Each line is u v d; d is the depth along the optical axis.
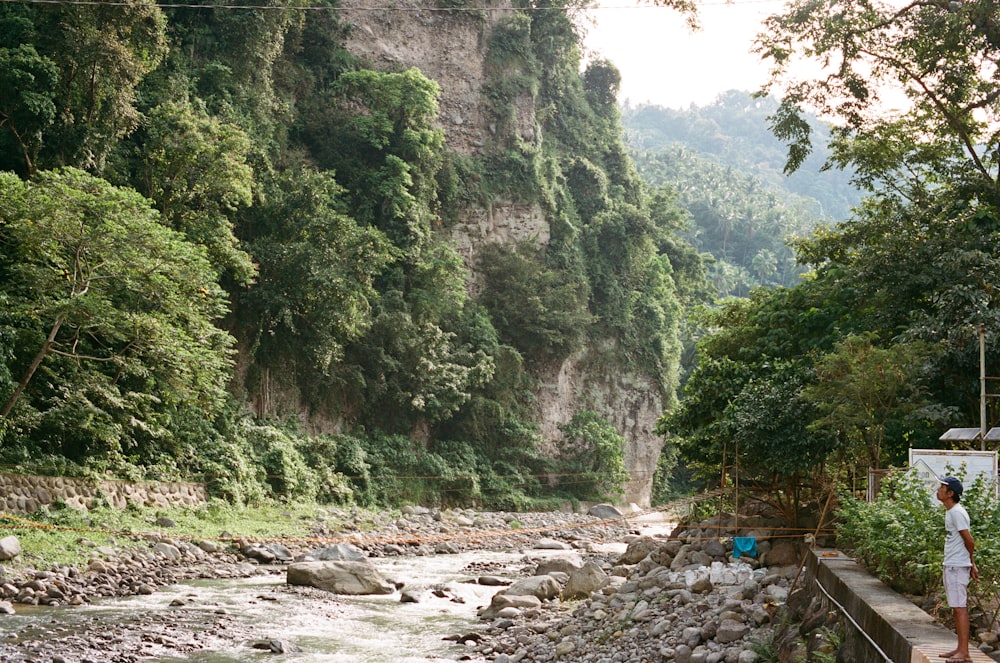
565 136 71.00
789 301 25.48
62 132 31.67
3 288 26.78
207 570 24.47
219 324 40.81
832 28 23.34
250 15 45.28
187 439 34.91
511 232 61.41
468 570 28.06
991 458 12.63
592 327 64.00
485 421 53.72
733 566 17.56
